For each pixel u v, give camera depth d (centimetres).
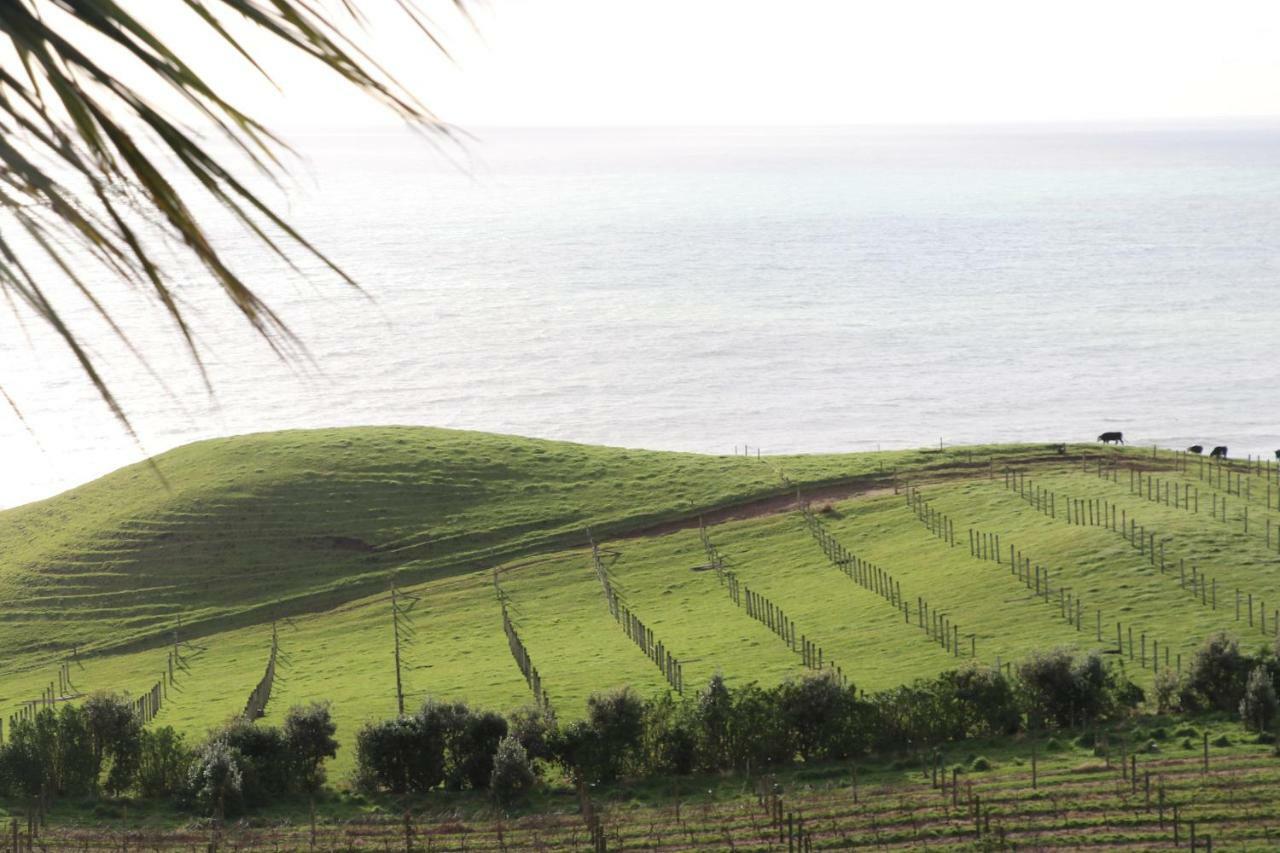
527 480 12562
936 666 7594
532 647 9144
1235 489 10200
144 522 11675
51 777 6259
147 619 10450
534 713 6362
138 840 5366
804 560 10362
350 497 12100
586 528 11569
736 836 4988
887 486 11925
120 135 332
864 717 6131
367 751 6222
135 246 337
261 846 5322
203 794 5869
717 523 11488
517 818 5566
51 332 406
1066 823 4712
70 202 329
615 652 8781
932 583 9219
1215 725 5819
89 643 10119
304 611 10481
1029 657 6369
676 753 6109
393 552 11312
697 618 9412
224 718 8019
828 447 19462
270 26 327
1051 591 8494
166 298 345
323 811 5903
